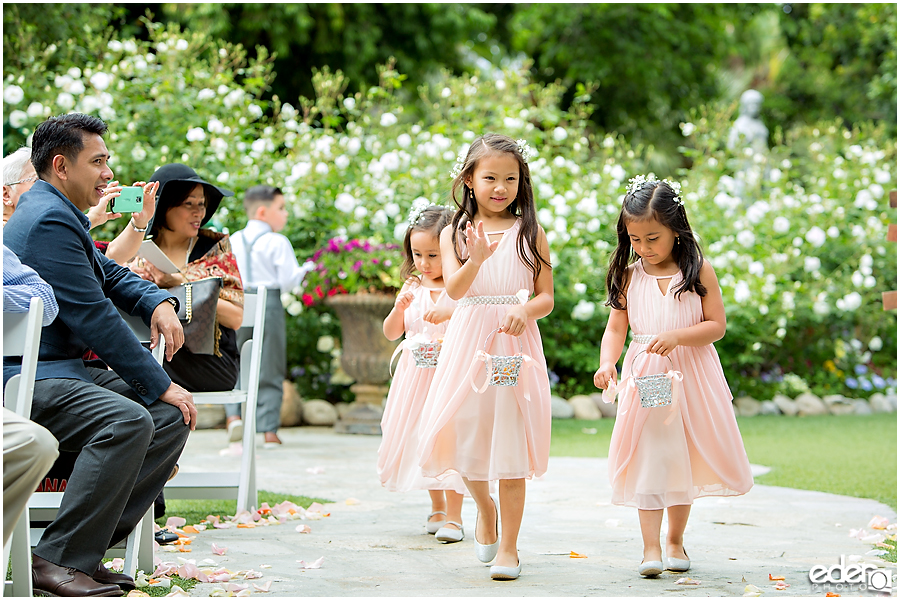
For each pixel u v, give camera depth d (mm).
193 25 14805
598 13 18953
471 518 4684
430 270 4344
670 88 19938
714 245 10602
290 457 6984
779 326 10898
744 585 3293
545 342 10273
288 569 3508
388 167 9570
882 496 5402
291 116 10273
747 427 9305
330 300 8570
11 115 8648
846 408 11102
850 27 22125
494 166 3562
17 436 2475
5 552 2707
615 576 3434
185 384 4219
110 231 8977
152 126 9578
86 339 3125
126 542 3330
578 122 11969
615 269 3842
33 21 9812
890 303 5055
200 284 4129
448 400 3531
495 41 20188
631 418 3596
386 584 3262
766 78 23781
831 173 12461
